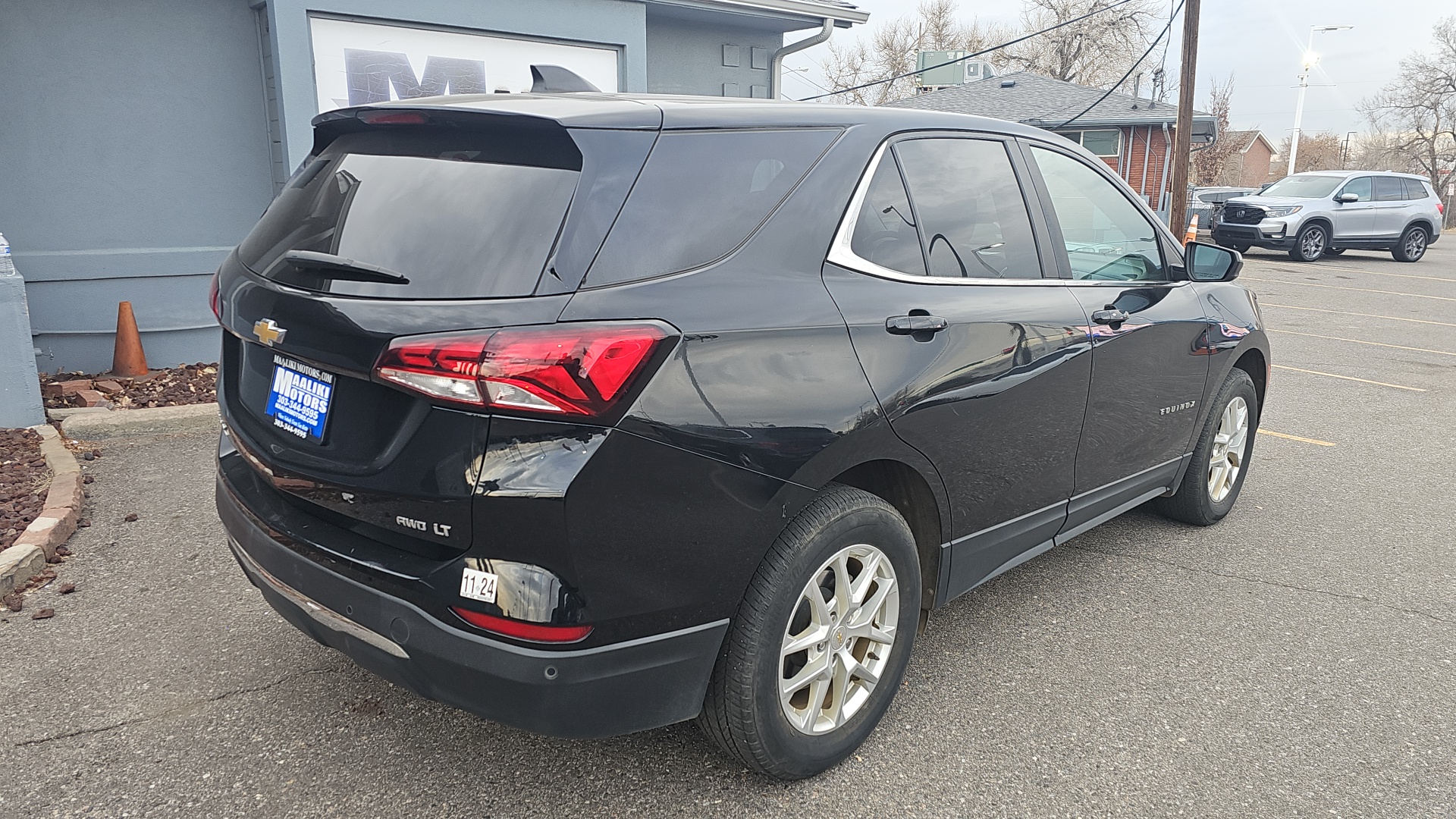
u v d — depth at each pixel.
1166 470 4.04
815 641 2.43
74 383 6.35
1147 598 3.80
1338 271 19.94
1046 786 2.56
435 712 2.84
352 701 2.89
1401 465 5.85
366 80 7.41
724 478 2.12
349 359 2.01
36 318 6.60
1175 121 27.25
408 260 2.05
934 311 2.65
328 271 2.15
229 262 2.63
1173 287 3.88
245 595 3.58
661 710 2.17
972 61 35.72
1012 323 2.89
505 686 1.97
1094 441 3.38
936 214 2.82
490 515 1.91
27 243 6.56
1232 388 4.37
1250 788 2.57
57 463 4.70
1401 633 3.52
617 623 2.03
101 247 6.80
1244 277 18.53
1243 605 3.74
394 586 2.05
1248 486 5.36
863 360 2.41
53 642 3.20
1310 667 3.25
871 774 2.59
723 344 2.13
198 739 2.67
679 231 2.17
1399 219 22.44
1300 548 4.38
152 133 6.85
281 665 3.08
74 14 6.45
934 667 3.20
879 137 2.71
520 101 2.35
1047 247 3.21
